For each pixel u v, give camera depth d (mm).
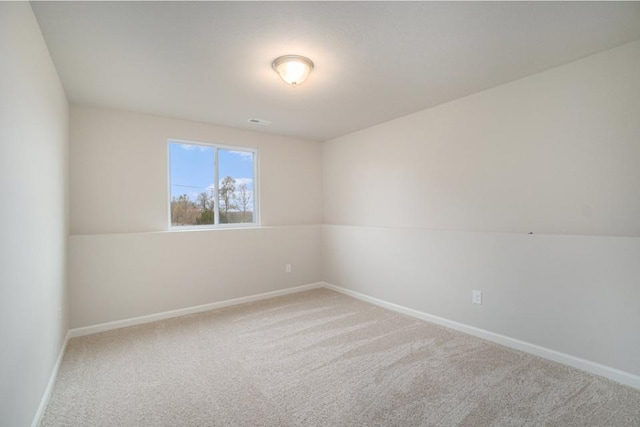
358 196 4363
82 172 3158
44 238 1956
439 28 1926
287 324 3258
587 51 2229
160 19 1796
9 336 1332
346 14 1774
